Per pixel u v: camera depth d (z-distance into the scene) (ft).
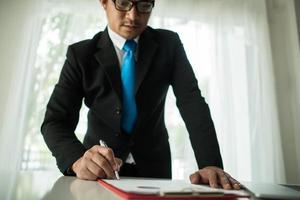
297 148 6.12
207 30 6.09
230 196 1.24
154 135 2.83
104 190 1.48
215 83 5.88
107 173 1.94
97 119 2.79
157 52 2.94
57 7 5.56
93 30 5.56
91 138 2.77
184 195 1.17
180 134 5.36
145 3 2.66
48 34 5.40
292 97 6.37
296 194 1.47
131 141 2.64
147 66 2.79
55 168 4.89
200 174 1.93
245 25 6.39
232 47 6.23
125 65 2.83
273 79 6.26
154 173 2.68
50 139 2.39
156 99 2.84
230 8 6.38
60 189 1.49
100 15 5.64
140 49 2.87
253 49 6.33
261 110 6.05
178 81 2.93
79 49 2.87
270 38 6.56
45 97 5.11
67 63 2.84
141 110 2.71
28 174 2.42
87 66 2.79
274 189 1.66
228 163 5.53
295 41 6.56
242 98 6.03
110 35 2.96
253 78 6.18
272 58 6.47
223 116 5.73
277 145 5.96
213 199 1.20
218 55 6.00
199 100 2.72
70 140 2.36
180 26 5.94
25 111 4.99
